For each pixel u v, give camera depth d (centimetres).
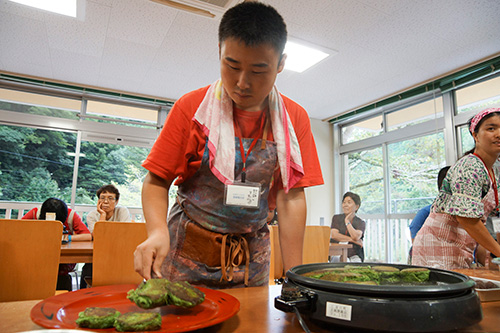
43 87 423
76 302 56
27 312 56
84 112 447
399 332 44
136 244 187
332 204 548
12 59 366
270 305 64
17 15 288
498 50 335
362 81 410
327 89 436
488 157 141
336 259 362
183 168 93
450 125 398
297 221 100
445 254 158
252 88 79
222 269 90
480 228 128
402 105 462
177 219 100
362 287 47
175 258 97
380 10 273
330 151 559
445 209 139
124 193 459
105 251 181
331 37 313
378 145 494
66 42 330
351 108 507
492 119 136
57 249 167
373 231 488
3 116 410
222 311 51
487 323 54
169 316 51
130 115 475
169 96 466
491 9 269
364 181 514
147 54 351
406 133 449
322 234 232
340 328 49
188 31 307
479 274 102
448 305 45
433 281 58
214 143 88
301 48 333
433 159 419
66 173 434
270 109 98
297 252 100
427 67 372
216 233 94
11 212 407
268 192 102
